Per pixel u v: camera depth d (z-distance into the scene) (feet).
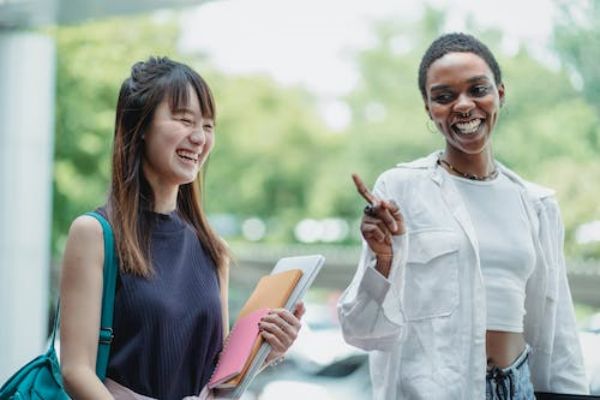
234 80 59.00
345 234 57.72
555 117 45.27
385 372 12.03
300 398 32.24
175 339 10.57
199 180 11.50
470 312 11.72
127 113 10.87
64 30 47.83
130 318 10.46
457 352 11.68
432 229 11.98
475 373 11.59
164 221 10.96
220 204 59.21
